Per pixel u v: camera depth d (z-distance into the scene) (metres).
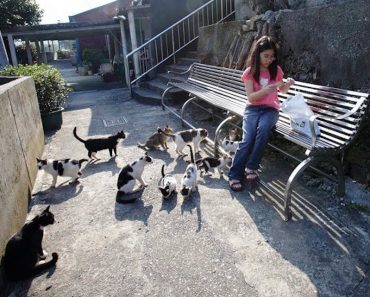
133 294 2.43
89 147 4.93
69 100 10.29
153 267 2.68
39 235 2.76
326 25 3.97
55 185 4.21
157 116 7.30
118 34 15.35
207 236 3.02
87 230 3.23
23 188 3.56
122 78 14.35
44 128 6.72
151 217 3.38
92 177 4.42
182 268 2.65
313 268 2.55
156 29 10.47
